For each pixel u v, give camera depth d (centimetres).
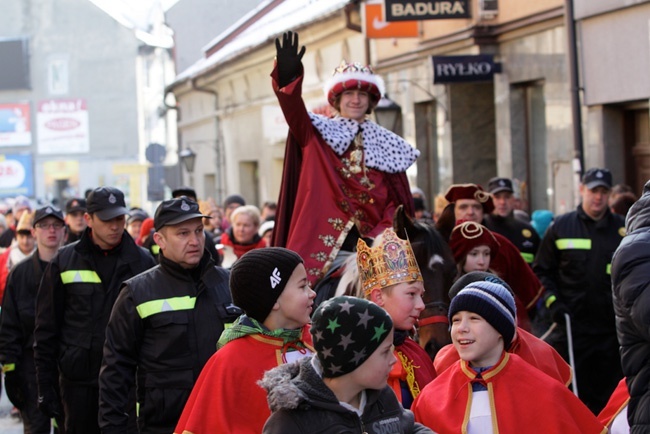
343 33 2266
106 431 559
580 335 913
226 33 2942
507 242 721
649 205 467
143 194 5422
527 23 1551
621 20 1309
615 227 912
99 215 714
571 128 1462
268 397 350
